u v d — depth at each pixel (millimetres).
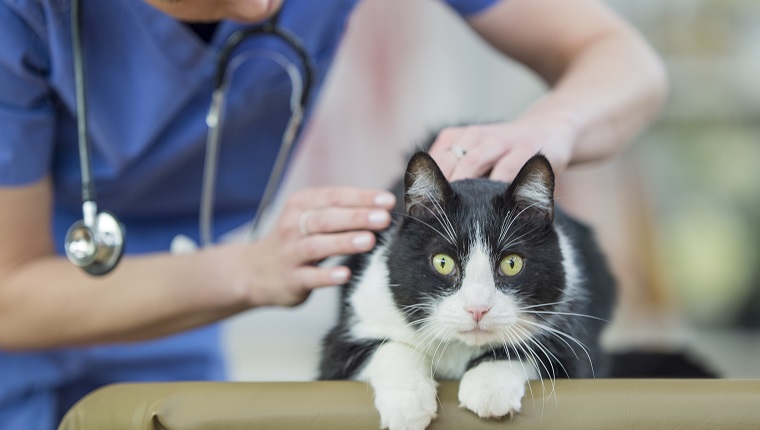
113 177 1869
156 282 1646
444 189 1400
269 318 3734
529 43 1999
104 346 2033
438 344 1423
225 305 1623
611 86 1796
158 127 1820
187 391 1130
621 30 1976
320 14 1886
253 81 1854
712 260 4039
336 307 1630
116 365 2064
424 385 1239
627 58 1876
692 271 4027
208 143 1892
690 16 4203
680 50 4219
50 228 1790
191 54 1776
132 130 1812
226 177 2004
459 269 1396
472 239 1390
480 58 3908
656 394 1075
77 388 2076
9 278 1683
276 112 1947
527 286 1398
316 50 1923
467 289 1374
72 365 2010
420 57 3861
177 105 1819
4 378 1938
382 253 1500
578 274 1533
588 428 1077
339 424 1114
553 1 1985
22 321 1691
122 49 1760
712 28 4215
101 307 1655
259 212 1858
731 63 4230
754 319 3996
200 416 1097
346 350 1472
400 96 3855
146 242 2068
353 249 1445
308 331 3703
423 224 1424
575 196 3838
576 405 1093
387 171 3820
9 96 1629
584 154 1719
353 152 3820
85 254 1467
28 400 1970
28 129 1652
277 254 1549
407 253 1433
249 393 1123
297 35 1871
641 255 3867
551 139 1588
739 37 4227
